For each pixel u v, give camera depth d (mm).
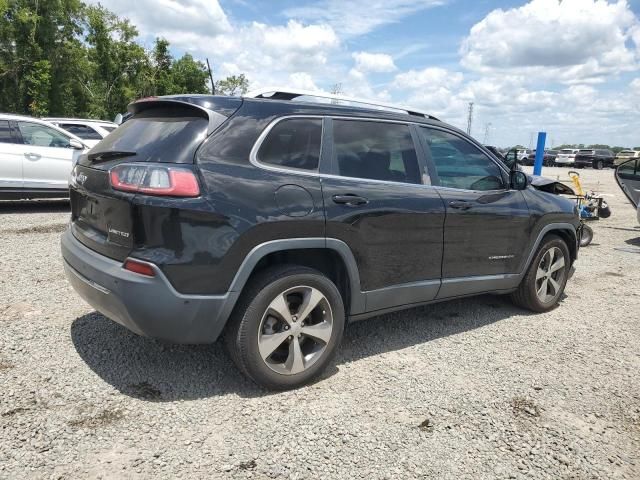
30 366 3402
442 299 4230
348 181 3514
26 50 31078
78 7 33375
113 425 2820
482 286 4488
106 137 3666
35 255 6238
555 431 3004
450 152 4285
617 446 2895
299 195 3223
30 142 9406
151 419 2900
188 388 3256
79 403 3010
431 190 3998
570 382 3623
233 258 2961
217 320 2982
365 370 3664
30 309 4406
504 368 3803
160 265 2801
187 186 2850
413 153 3992
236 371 3512
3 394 3045
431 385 3479
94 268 3031
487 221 4355
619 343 4383
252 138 3166
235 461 2586
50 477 2393
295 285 3205
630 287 6258
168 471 2484
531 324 4793
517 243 4684
